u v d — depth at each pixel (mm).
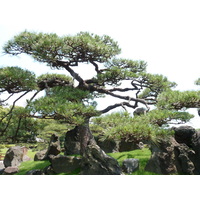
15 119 12086
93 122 11961
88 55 10852
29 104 9367
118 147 13836
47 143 18594
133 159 9789
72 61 11219
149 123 8500
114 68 11375
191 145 10242
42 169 10930
